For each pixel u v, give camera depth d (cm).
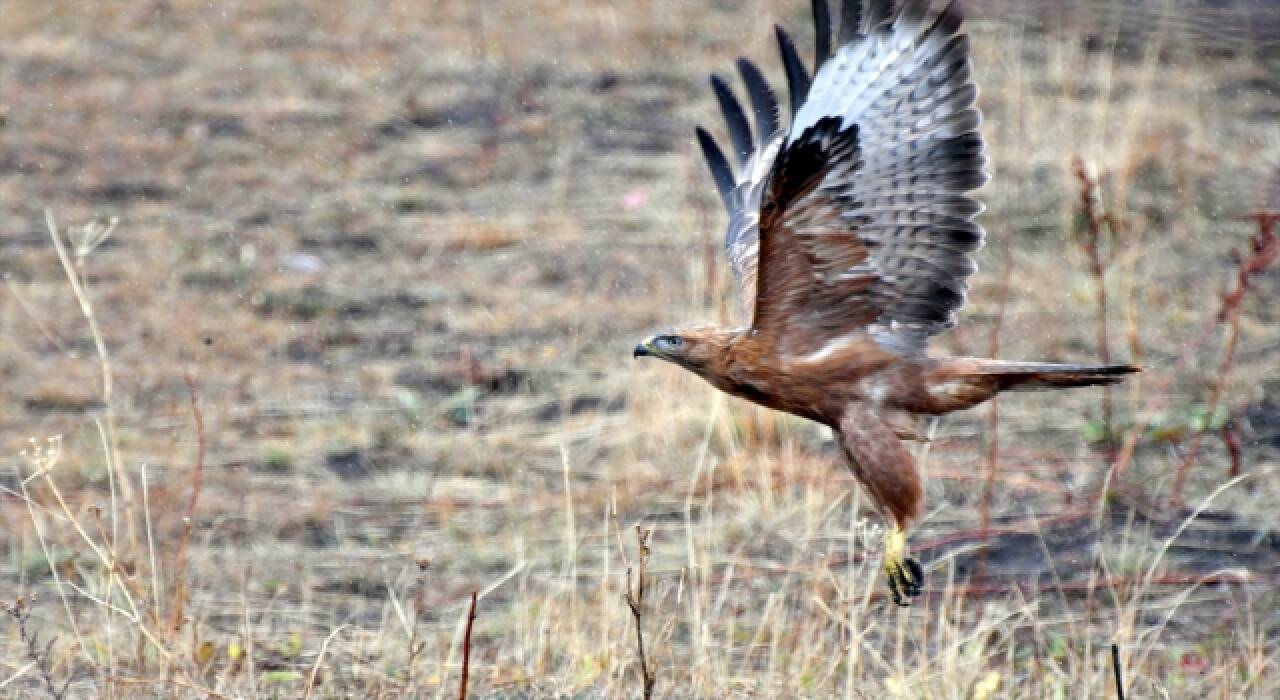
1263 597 1442
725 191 1332
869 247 1149
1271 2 2467
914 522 1176
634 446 1691
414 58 2755
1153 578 1466
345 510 1614
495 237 2184
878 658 1266
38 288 2064
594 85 2642
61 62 2747
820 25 1141
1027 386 1163
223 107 2589
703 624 1325
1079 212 2081
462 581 1491
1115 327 1914
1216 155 2258
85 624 1380
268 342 1947
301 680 1291
